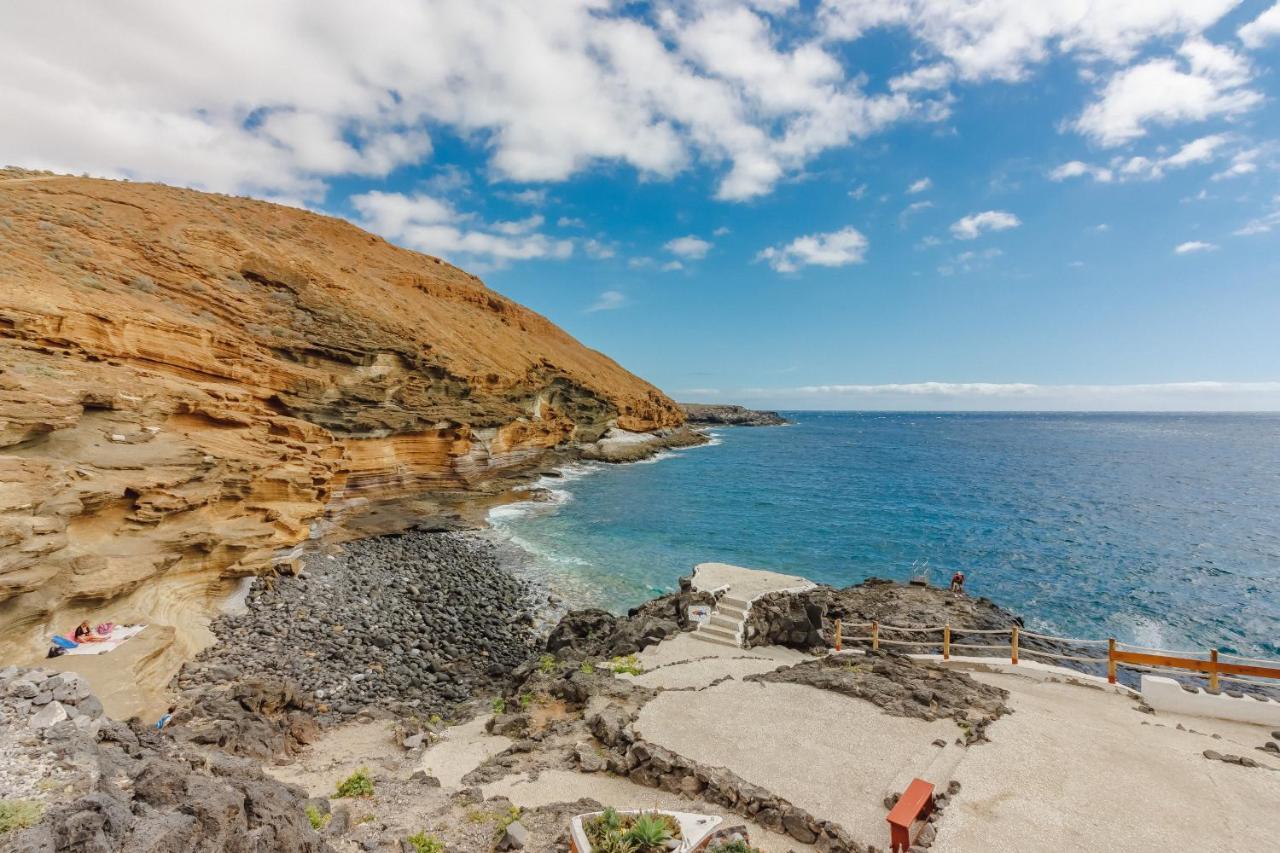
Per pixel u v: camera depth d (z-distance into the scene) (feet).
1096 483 209.46
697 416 634.43
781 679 39.58
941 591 83.05
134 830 16.26
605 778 29.48
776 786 27.02
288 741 39.17
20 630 40.81
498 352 228.22
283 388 114.62
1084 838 22.94
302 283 150.71
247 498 72.28
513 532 124.26
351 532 105.09
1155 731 33.22
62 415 52.95
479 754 34.86
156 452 59.41
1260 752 30.71
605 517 144.77
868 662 44.70
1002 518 149.38
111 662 41.16
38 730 21.34
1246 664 36.55
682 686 39.19
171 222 140.56
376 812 26.89
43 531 43.04
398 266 257.75
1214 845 22.65
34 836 14.73
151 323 89.86
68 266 100.48
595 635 61.93
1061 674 43.21
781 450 342.03
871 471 242.58
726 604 51.78
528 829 24.77
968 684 39.37
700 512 153.89
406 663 60.29
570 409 260.42
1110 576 102.53
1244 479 219.61
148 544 53.57
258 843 18.80
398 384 145.69
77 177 156.04
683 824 22.50
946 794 25.77
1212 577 101.50
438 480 152.46
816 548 121.29
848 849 22.91
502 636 72.54
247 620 60.75
